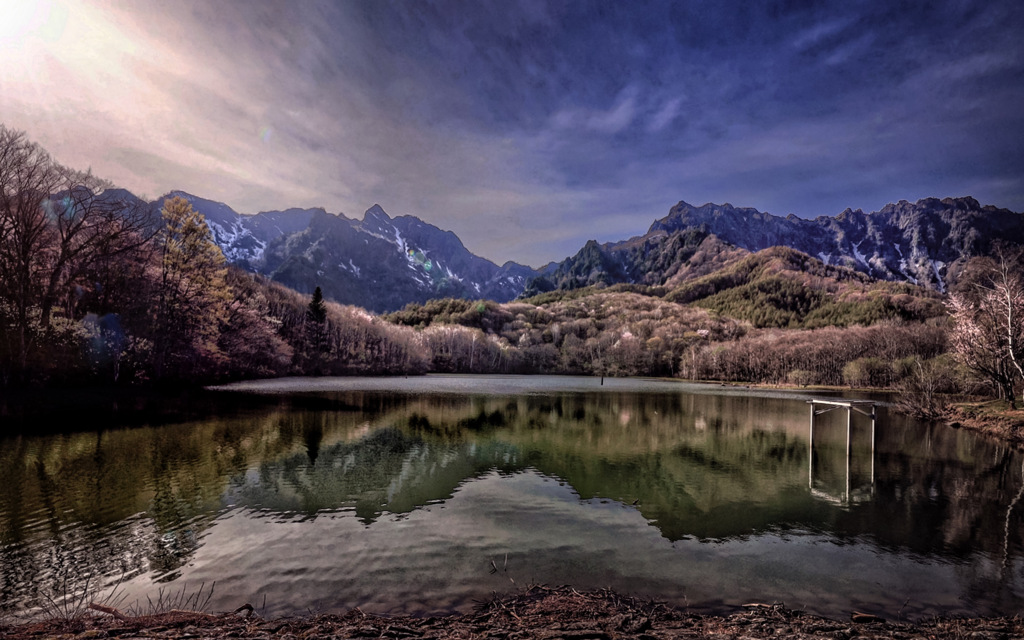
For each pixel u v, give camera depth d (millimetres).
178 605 9039
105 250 43281
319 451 25000
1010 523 15188
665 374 175000
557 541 13016
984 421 37594
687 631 8078
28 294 37969
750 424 41094
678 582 10555
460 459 24031
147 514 14578
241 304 80250
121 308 49312
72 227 41281
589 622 8367
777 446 29828
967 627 8719
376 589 9828
